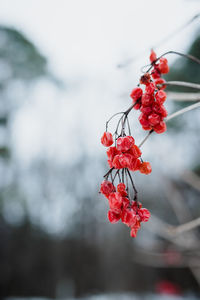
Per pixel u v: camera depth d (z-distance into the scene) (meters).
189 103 5.12
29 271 9.64
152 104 1.27
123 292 8.55
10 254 9.79
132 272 8.64
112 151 1.24
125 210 1.23
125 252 8.85
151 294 8.26
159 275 8.35
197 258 3.78
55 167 10.27
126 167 1.21
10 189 9.96
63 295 9.28
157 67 1.44
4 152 10.18
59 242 9.78
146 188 7.61
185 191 5.47
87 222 9.60
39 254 9.83
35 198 10.17
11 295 9.41
